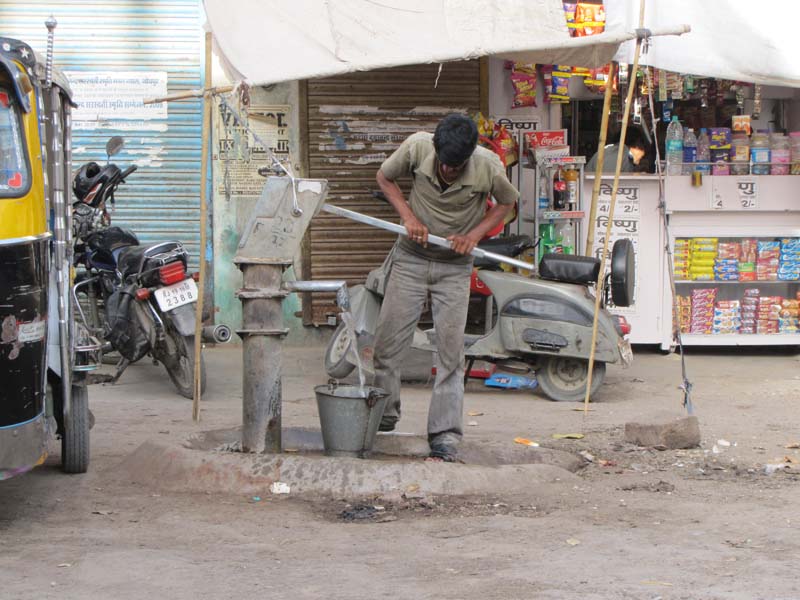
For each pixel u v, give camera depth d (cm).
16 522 490
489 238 876
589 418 767
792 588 388
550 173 978
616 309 1070
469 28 789
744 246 1075
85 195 872
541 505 527
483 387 902
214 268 1060
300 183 566
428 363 920
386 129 1062
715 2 843
